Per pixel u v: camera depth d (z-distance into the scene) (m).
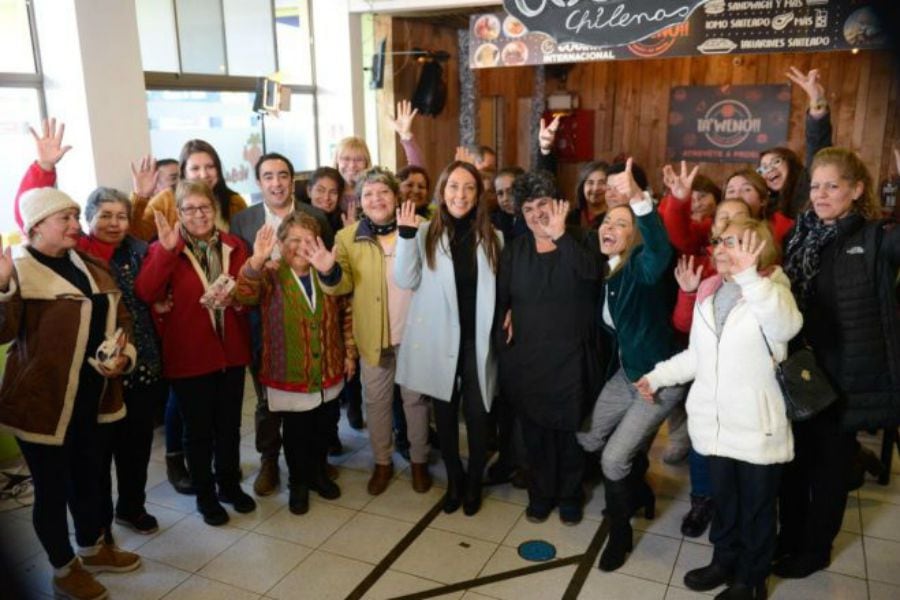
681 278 2.57
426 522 3.06
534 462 2.98
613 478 2.65
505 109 7.22
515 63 4.80
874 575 2.64
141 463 2.91
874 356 2.30
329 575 2.71
